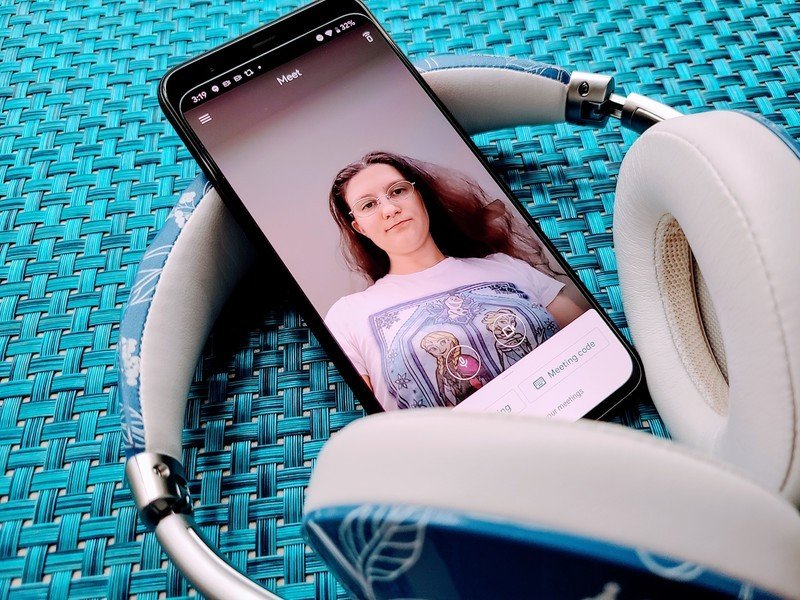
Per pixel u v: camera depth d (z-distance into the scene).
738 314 0.24
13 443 0.35
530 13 0.45
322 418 0.36
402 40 0.45
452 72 0.38
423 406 0.34
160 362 0.32
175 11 0.46
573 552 0.16
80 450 0.35
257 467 0.35
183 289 0.33
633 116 0.36
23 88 0.44
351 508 0.17
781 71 0.42
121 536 0.33
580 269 0.39
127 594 0.33
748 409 0.24
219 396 0.36
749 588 0.16
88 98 0.44
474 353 0.35
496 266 0.36
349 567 0.19
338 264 0.36
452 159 0.37
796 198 0.23
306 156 0.36
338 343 0.34
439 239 0.36
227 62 0.37
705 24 0.44
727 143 0.25
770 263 0.23
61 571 0.33
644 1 0.45
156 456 0.30
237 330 0.38
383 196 0.36
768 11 0.44
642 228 0.31
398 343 0.35
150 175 0.41
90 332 0.38
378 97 0.37
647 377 0.33
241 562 0.33
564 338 0.35
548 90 0.37
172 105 0.36
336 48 0.38
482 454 0.16
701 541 0.16
